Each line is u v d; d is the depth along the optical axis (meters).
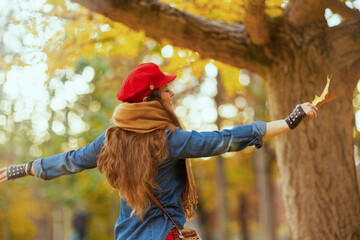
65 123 10.60
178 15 4.58
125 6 4.45
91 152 2.67
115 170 2.53
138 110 2.53
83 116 10.60
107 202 18.22
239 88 7.04
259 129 2.47
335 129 4.66
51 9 5.21
